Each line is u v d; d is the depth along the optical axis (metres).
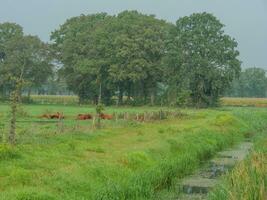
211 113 71.31
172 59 102.25
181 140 35.00
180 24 105.62
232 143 44.97
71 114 66.38
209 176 28.55
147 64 103.00
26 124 46.22
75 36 117.69
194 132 41.72
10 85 109.69
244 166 21.47
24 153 25.64
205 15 104.81
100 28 112.81
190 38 103.31
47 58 112.88
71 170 22.19
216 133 44.66
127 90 110.00
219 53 102.00
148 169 24.72
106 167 23.66
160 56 107.31
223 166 32.16
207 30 104.00
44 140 31.59
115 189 20.30
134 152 27.59
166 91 106.56
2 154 23.91
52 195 18.14
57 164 23.75
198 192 24.34
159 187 24.55
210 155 36.62
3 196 17.28
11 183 19.72
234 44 103.31
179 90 101.12
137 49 103.69
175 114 64.88
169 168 26.44
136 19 112.50
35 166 23.02
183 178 27.86
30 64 111.12
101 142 34.09
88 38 112.56
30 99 114.19
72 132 37.16
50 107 92.69
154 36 106.25
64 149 28.61
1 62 116.12
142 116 58.47
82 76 108.56
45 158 24.98
